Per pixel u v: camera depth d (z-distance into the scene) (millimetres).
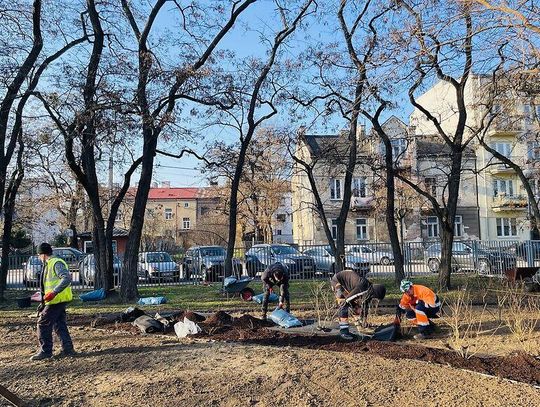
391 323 9594
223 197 40438
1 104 15031
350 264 21062
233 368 7000
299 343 8641
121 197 17609
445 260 17188
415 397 5785
